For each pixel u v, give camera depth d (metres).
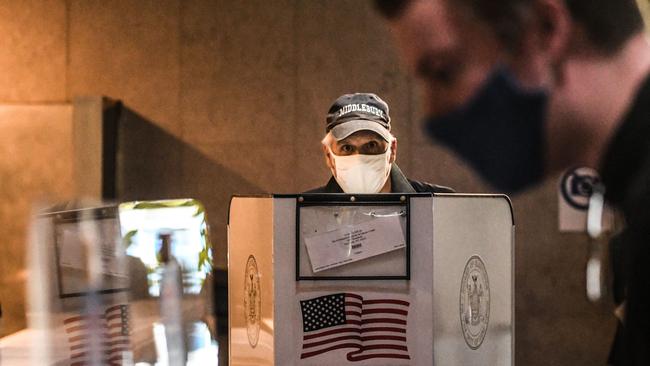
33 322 2.39
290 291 2.36
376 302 2.35
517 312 6.13
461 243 2.44
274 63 6.12
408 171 6.08
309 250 2.35
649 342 3.81
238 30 6.11
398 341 2.35
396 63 6.08
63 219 2.42
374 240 2.34
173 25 6.11
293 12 6.11
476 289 2.52
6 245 5.56
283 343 2.35
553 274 6.09
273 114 6.12
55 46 6.09
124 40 6.10
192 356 2.52
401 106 6.08
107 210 2.46
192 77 6.12
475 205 2.51
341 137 3.33
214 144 6.12
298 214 2.36
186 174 6.12
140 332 2.46
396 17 6.07
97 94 6.09
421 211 2.34
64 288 2.41
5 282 5.50
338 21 6.10
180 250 2.53
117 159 6.10
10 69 6.09
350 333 2.35
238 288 2.68
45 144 5.73
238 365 2.69
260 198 2.45
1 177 5.70
